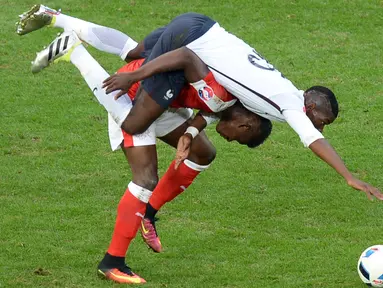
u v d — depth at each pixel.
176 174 22.91
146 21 44.56
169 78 20.66
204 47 20.73
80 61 21.72
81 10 45.88
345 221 25.45
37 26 23.17
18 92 36.75
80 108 35.31
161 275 21.72
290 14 45.78
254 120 21.14
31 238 23.83
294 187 28.08
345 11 46.25
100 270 21.36
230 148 31.62
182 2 47.16
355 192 27.59
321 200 26.97
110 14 45.41
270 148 31.73
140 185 21.17
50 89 37.25
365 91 37.41
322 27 44.44
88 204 26.45
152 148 21.39
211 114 21.66
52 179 28.42
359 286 20.94
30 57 40.69
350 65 40.22
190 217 25.66
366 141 32.47
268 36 43.25
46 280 21.20
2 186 27.66
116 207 26.31
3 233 24.09
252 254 23.03
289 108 19.92
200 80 20.44
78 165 29.75
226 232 24.48
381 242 23.81
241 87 20.30
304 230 24.69
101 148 31.47
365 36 43.53
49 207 26.11
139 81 20.98
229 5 46.72
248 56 20.70
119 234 21.17
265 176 29.05
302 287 20.92
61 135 32.53
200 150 22.81
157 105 20.80
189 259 22.73
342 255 22.89
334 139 32.66
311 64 40.28
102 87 20.38
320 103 21.06
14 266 21.97
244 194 27.44
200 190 27.70
